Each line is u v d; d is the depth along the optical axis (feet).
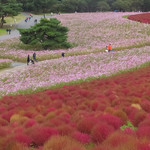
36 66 84.48
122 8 398.83
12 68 89.45
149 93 37.14
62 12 388.78
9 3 216.13
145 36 143.43
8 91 54.39
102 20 210.79
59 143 15.84
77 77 62.49
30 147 17.92
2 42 145.79
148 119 22.36
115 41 137.39
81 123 21.08
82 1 387.14
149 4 397.39
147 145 15.11
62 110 29.27
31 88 55.83
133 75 56.95
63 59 94.43
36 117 27.07
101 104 31.04
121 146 15.26
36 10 349.20
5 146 17.11
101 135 18.49
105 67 73.36
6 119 29.01
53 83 58.59
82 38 152.25
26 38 131.13
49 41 130.11
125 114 24.89
